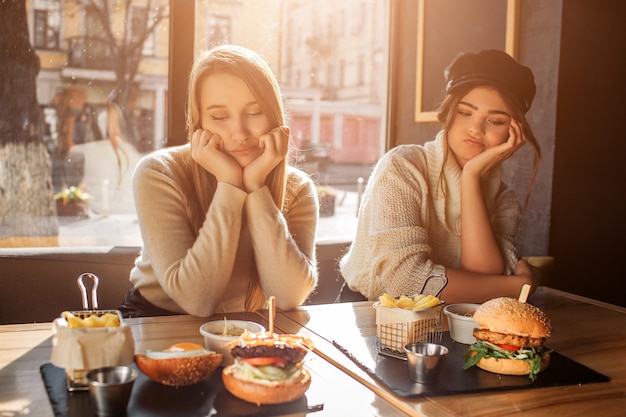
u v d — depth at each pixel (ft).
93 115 18.75
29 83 14.28
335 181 27.22
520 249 10.38
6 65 14.01
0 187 13.78
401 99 12.86
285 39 30.60
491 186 6.51
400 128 12.93
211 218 4.81
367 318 4.89
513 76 5.97
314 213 5.77
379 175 6.08
